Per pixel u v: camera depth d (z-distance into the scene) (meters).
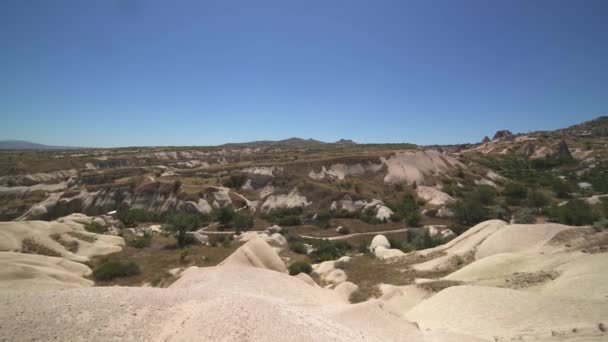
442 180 81.75
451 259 28.09
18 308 8.10
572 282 15.30
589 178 85.81
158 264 30.48
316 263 38.41
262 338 7.75
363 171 83.31
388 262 31.64
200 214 67.19
